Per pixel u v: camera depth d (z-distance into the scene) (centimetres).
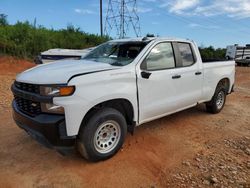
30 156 411
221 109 688
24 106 384
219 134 530
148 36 516
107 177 357
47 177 355
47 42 1717
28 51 1612
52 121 341
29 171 369
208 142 486
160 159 412
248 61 3416
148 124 567
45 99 344
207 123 595
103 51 508
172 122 589
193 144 473
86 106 355
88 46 2103
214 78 620
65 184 340
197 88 565
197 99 574
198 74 559
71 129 346
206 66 587
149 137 495
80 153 383
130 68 416
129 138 486
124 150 435
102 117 375
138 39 491
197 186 342
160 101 470
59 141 348
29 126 367
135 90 420
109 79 382
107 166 384
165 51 489
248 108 761
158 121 591
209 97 619
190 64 545
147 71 442
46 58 1079
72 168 377
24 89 379
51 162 393
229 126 583
